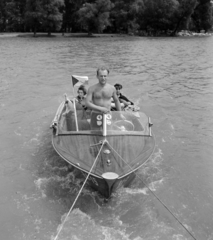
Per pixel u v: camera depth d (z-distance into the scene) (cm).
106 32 6231
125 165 450
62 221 429
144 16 5791
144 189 504
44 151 630
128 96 1066
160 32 6128
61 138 525
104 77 511
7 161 588
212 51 2883
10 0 5703
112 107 637
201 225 428
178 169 570
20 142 671
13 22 5669
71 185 512
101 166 445
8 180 525
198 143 681
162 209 458
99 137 511
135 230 416
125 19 5697
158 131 745
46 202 468
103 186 434
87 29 5434
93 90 524
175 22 5775
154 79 1391
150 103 982
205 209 460
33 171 555
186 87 1222
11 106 923
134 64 1891
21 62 1892
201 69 1691
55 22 4847
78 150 485
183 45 3644
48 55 2336
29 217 436
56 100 1002
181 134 729
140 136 535
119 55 2419
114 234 407
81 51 2711
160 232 412
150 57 2303
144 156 479
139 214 446
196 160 604
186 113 881
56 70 1608
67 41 4069
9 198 477
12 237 400
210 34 6744
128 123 552
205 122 809
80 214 443
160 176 544
